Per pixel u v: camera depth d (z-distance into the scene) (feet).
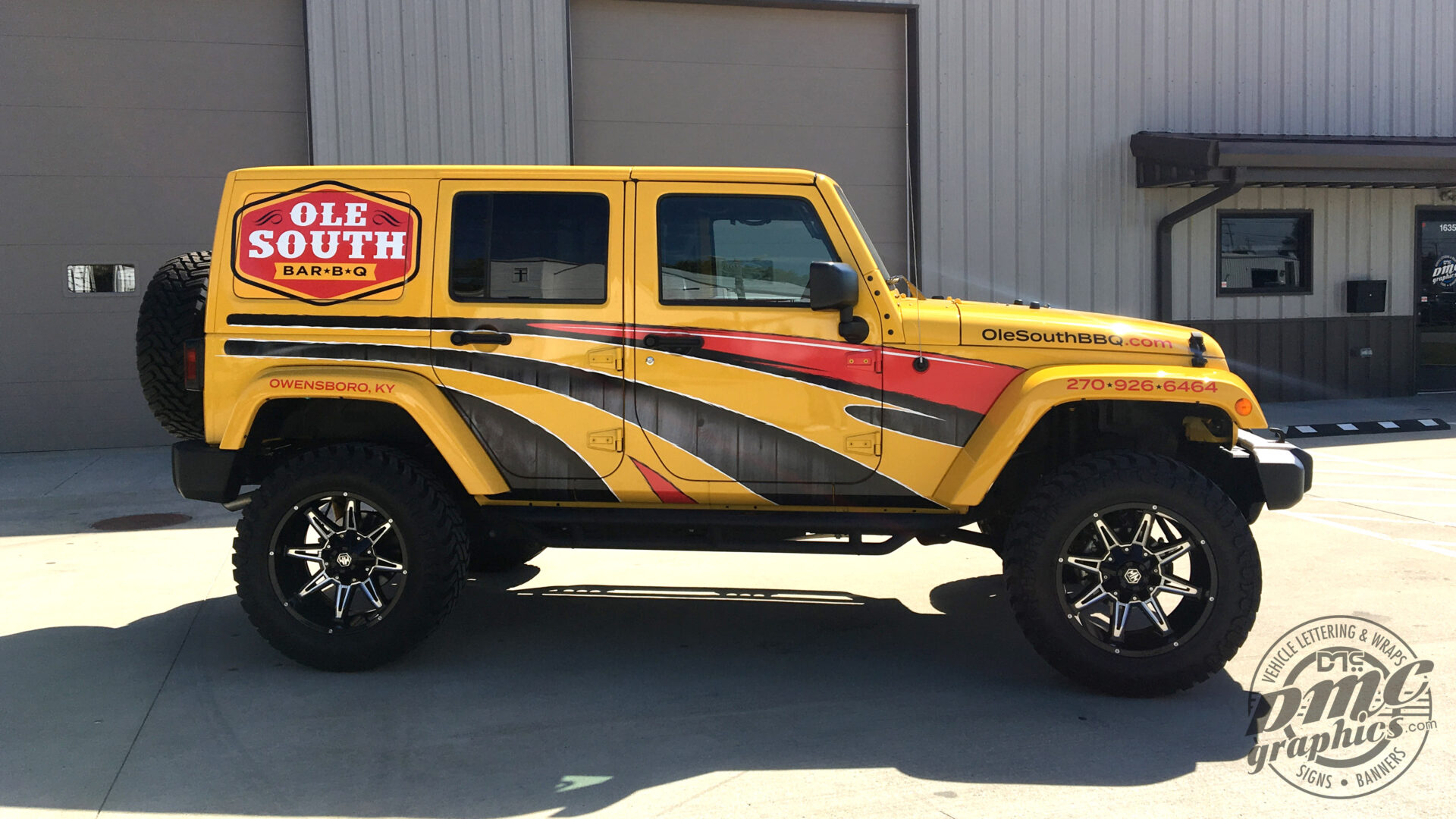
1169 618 13.34
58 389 33.60
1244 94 41.47
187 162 33.96
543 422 13.91
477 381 13.88
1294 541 21.34
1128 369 13.28
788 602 17.63
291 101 34.50
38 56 32.73
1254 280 42.80
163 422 15.25
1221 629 12.69
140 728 12.30
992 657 14.83
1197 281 41.91
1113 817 10.10
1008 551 13.25
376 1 34.24
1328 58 42.11
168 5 33.42
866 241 13.94
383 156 34.55
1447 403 42.78
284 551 13.98
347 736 12.09
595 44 36.27
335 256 13.96
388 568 13.89
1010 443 13.05
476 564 18.95
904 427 13.65
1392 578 18.49
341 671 14.10
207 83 33.86
